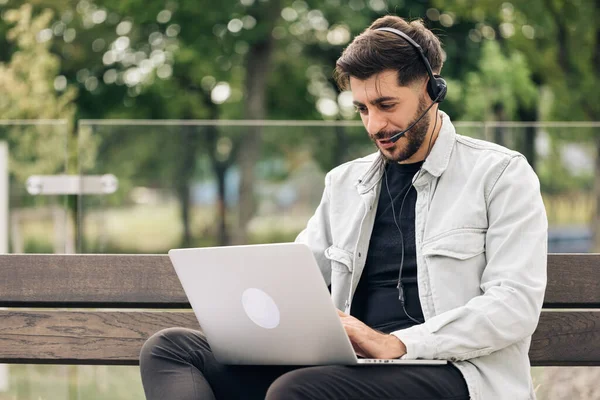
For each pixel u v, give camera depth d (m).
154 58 20.19
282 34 19.92
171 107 20.05
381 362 2.62
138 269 3.31
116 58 20.48
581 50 13.02
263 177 5.38
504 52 15.59
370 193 3.04
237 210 5.37
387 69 2.86
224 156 5.36
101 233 5.30
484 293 2.78
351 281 3.01
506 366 2.79
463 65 19.52
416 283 2.93
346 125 5.37
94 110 20.34
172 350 2.83
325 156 5.38
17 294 3.33
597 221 5.13
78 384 3.91
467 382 2.67
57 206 5.31
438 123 3.01
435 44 2.99
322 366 2.60
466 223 2.85
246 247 2.60
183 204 5.34
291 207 5.38
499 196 2.85
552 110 13.28
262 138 5.38
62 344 3.31
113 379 3.90
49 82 10.45
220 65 19.59
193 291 2.80
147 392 2.77
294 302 2.59
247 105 19.58
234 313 2.74
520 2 13.04
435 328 2.69
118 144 5.30
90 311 3.31
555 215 5.17
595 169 5.12
